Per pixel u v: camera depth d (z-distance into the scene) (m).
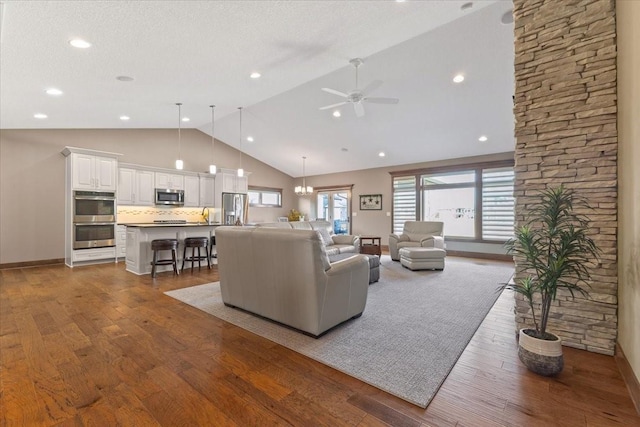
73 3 2.07
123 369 1.93
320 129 7.05
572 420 1.45
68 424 1.42
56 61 2.90
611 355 2.09
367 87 3.91
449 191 7.58
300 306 2.47
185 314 2.97
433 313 3.03
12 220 5.35
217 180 8.26
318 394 1.68
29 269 5.23
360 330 2.58
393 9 2.81
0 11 2.04
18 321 2.75
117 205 6.36
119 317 2.87
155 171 7.13
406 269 5.43
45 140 5.68
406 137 6.74
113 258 6.05
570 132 2.24
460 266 5.79
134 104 4.83
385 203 8.63
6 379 1.80
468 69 4.35
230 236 2.99
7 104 3.95
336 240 6.27
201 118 6.66
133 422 1.44
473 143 6.59
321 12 2.69
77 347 2.23
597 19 2.13
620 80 1.99
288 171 10.45
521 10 2.45
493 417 1.48
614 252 2.08
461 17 3.40
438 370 1.93
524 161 2.43
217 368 1.95
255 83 4.44
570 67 2.24
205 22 2.57
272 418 1.48
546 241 2.19
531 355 1.87
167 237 5.23
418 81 4.76
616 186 2.08
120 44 2.73
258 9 2.50
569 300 2.24
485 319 2.86
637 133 1.64
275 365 1.99
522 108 2.44
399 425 1.43
